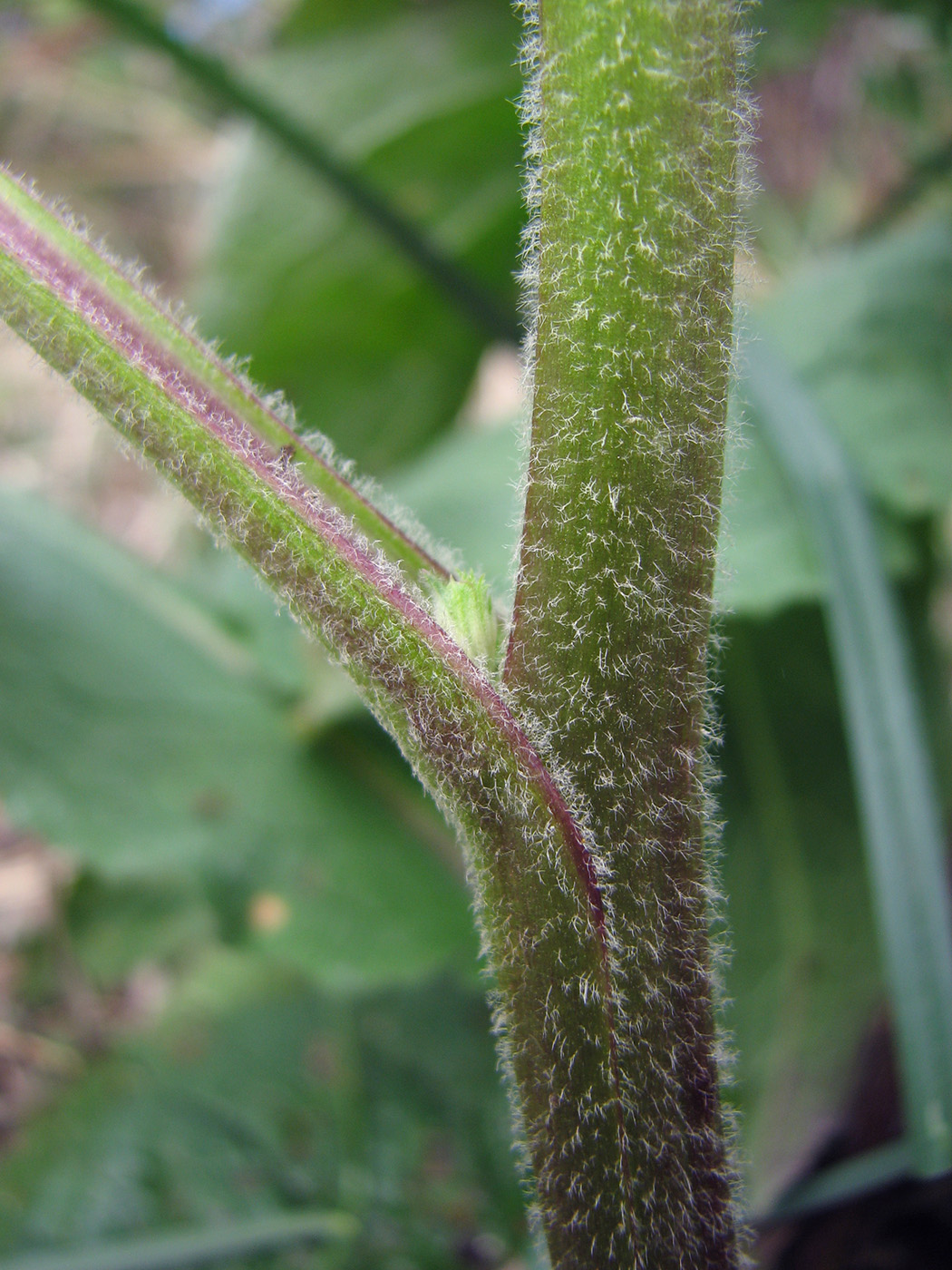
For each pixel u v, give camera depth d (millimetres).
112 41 305
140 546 285
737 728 164
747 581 131
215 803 146
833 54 251
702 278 56
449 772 57
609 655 58
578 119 55
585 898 58
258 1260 136
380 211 190
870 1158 107
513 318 197
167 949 185
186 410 55
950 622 199
